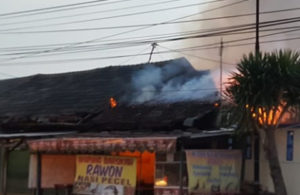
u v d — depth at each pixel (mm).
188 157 12125
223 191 12359
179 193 12328
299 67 11234
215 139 12844
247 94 11312
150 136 12867
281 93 11383
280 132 12586
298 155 12086
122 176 13477
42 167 14711
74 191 14203
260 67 11328
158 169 12906
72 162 15062
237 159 12719
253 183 12781
